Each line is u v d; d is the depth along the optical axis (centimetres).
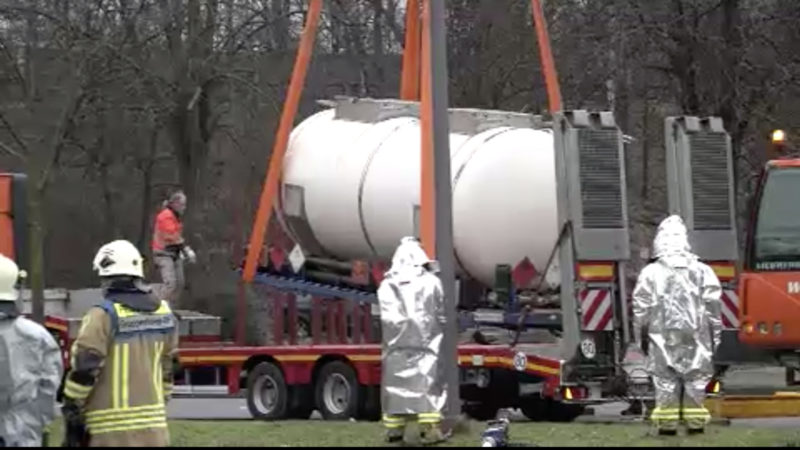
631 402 1805
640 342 1752
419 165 1995
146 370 898
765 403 1767
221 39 3991
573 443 1433
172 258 2269
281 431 1612
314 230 2181
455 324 1531
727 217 1900
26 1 3897
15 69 3975
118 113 4144
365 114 2164
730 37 3095
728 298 1917
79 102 3891
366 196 2064
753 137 3148
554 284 1853
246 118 4162
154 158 4325
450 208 1536
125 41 3872
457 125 2000
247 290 2242
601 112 1786
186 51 3922
